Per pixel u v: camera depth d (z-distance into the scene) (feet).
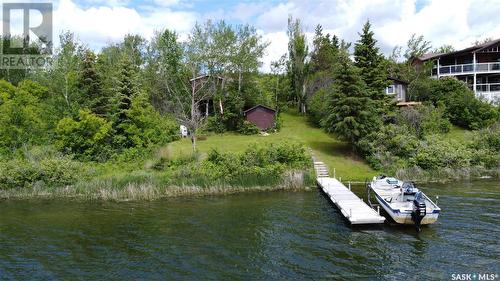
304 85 188.75
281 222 76.28
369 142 125.80
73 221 79.36
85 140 126.21
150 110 143.43
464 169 116.47
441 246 61.16
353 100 124.67
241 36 179.63
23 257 60.44
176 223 77.10
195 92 171.22
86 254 61.46
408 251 59.62
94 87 145.18
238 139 152.25
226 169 109.09
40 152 120.06
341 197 89.56
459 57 191.83
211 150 115.44
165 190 102.63
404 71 190.39
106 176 110.52
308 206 88.48
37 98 149.18
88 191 102.73
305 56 188.03
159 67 186.50
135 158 123.03
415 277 51.03
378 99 147.54
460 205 83.97
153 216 82.43
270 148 117.29
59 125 125.29
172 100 172.76
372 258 57.41
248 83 184.44
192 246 64.18
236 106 165.17
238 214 82.84
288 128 172.45
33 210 88.43
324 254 59.41
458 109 157.17
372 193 98.89
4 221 79.71
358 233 68.74
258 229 72.18
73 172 109.29
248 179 107.34
